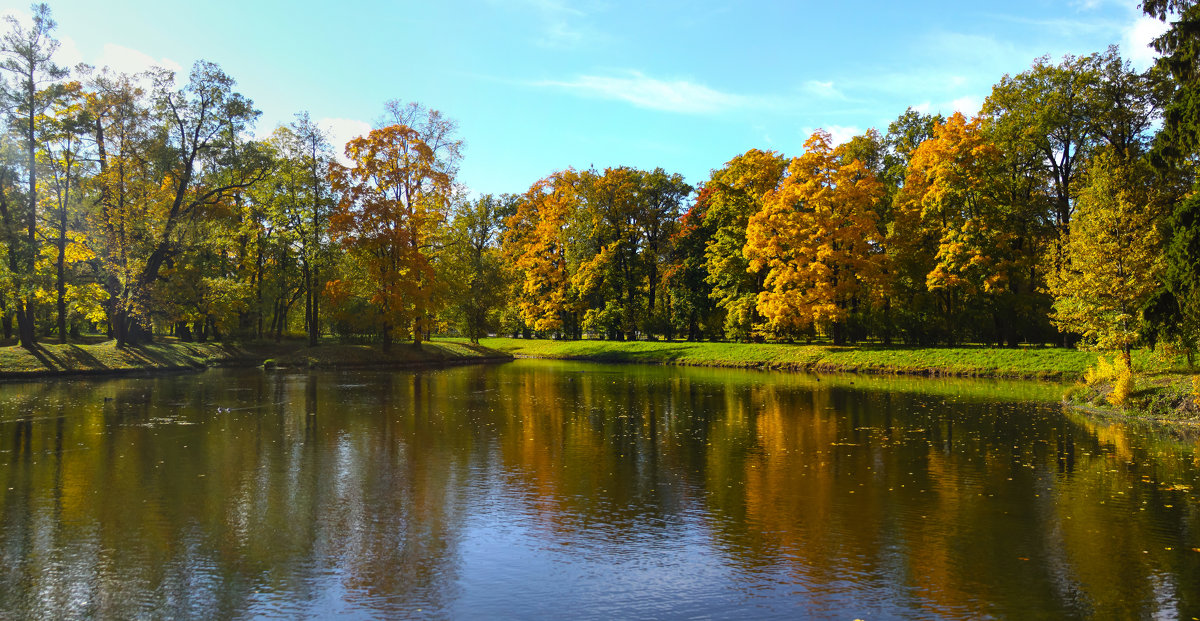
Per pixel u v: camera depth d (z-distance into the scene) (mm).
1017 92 39500
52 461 15305
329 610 7840
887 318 45594
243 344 48906
